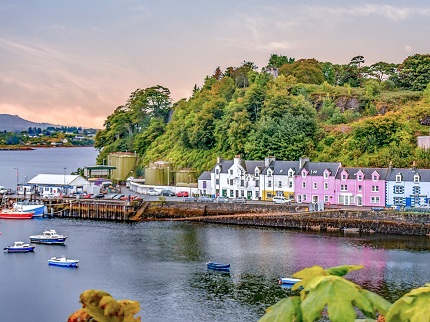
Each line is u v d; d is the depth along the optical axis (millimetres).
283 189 121875
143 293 65312
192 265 78062
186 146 157125
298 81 185500
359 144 130750
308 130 137250
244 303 61094
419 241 92688
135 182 156000
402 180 109812
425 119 137125
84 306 5664
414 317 5152
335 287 5270
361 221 103062
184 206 120188
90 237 99312
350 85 188750
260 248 88250
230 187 128500
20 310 61312
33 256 84875
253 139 137500
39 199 130750
